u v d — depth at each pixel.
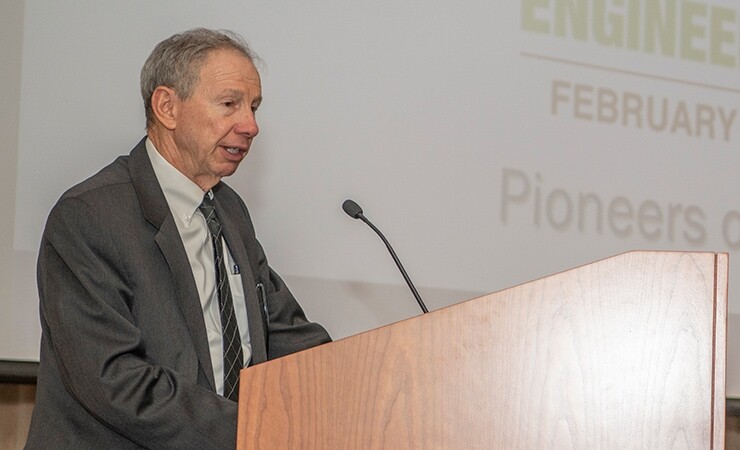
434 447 1.72
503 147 4.07
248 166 3.68
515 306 1.73
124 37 3.55
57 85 3.46
